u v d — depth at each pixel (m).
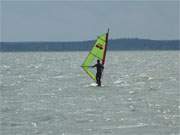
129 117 82.44
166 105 98.94
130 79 177.88
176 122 76.94
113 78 182.88
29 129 71.00
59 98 112.19
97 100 107.69
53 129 71.00
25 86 147.62
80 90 131.62
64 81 168.00
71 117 82.44
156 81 167.88
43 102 104.62
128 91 128.50
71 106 97.19
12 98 113.12
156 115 84.62
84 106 97.25
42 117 82.69
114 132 68.31
